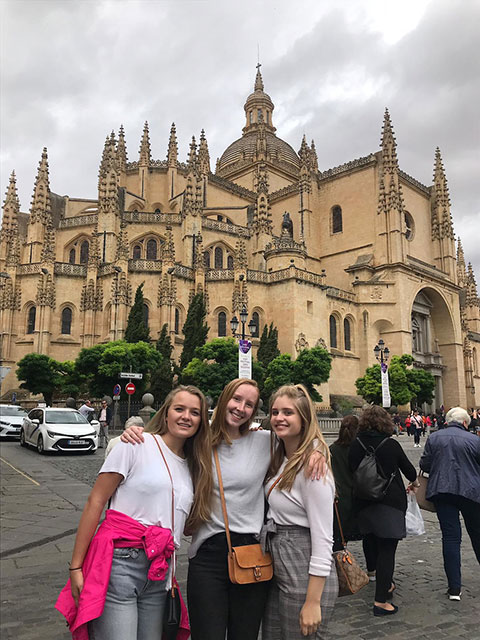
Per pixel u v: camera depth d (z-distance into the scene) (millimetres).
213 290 60281
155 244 64625
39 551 10336
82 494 16266
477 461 8188
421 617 7258
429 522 13977
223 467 4598
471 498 7934
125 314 53969
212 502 4523
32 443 28781
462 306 88250
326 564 4199
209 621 4297
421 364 76188
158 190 74500
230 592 4477
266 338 56438
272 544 4480
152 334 55688
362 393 60906
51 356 55812
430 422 60406
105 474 4148
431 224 84062
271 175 92750
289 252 63938
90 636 3912
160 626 4133
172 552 4152
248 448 4738
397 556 10414
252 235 69250
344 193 79500
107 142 64125
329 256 79875
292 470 4430
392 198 72938
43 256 56625
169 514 4215
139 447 4305
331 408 60031
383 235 73062
